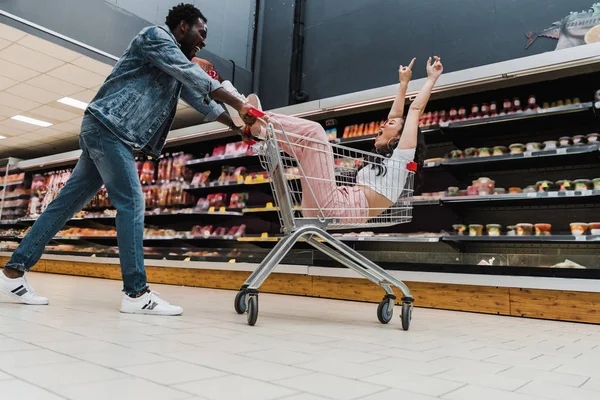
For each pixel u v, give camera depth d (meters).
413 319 2.53
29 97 6.00
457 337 1.88
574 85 3.69
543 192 3.35
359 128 4.46
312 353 1.34
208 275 4.71
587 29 4.30
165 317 1.99
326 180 2.02
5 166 8.02
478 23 5.05
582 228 3.21
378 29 5.84
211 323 1.88
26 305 2.14
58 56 4.90
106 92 2.08
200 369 1.06
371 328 2.01
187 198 5.82
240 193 5.54
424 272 3.32
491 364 1.32
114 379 0.93
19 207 7.77
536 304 2.95
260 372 1.06
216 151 5.52
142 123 2.10
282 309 2.70
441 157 4.38
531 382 1.10
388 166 2.15
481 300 3.14
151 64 2.12
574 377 1.18
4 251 7.30
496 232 3.56
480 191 3.69
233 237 5.20
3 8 4.27
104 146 2.03
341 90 6.04
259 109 2.08
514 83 3.53
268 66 6.86
